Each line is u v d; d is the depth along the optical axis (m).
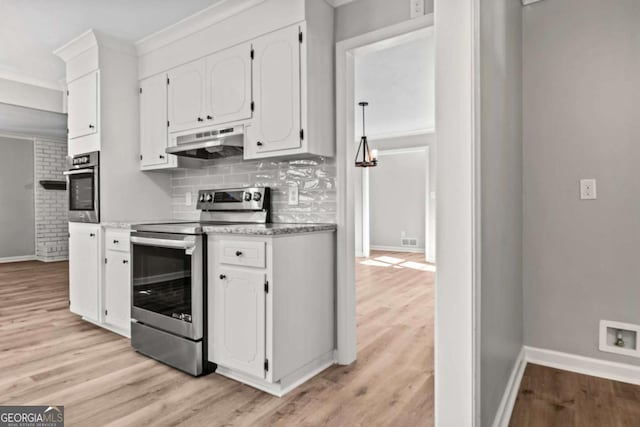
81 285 3.09
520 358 2.23
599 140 2.12
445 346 1.29
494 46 1.55
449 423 1.29
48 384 2.00
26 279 4.80
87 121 3.04
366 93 4.48
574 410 1.77
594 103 2.13
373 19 2.20
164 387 1.97
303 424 1.64
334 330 2.32
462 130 1.25
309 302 2.12
